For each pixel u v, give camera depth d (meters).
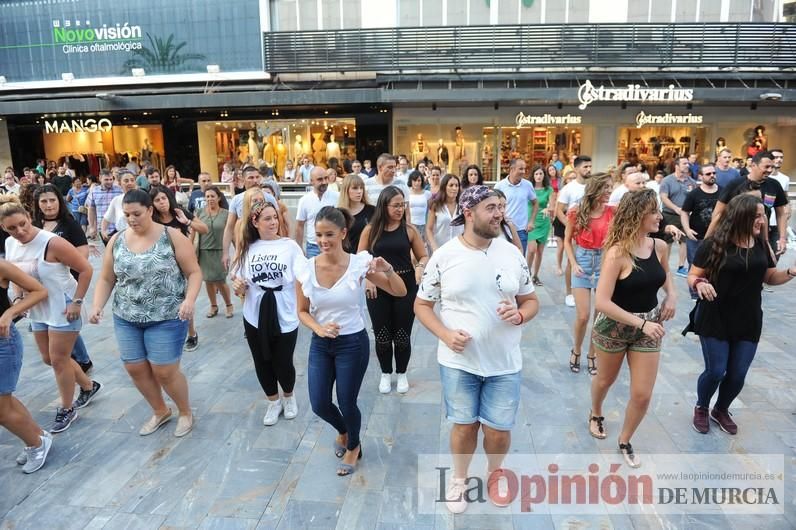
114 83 17.28
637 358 3.29
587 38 15.66
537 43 15.82
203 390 4.62
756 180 4.88
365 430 3.89
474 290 2.71
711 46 15.40
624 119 16.94
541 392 4.44
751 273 3.46
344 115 17.83
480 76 16.25
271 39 16.48
